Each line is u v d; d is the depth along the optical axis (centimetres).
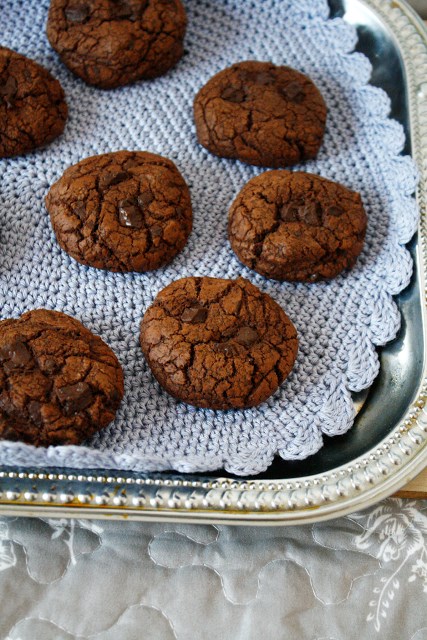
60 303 54
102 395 50
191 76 59
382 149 58
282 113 57
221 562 53
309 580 53
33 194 56
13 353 50
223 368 51
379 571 53
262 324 52
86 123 58
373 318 54
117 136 58
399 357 54
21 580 52
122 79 58
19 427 49
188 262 55
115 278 55
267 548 53
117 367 52
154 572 52
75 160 57
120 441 52
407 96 58
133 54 57
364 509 54
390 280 55
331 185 56
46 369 50
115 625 51
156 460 50
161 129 58
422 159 57
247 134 56
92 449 49
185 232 55
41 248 55
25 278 54
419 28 60
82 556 53
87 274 55
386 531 54
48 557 52
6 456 49
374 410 53
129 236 54
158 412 52
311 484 51
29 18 59
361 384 53
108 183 54
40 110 56
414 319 54
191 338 52
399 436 52
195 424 52
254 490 51
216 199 57
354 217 55
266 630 52
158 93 59
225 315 52
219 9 61
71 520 53
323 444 52
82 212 54
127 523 53
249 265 55
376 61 60
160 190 55
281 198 55
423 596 53
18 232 55
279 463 52
